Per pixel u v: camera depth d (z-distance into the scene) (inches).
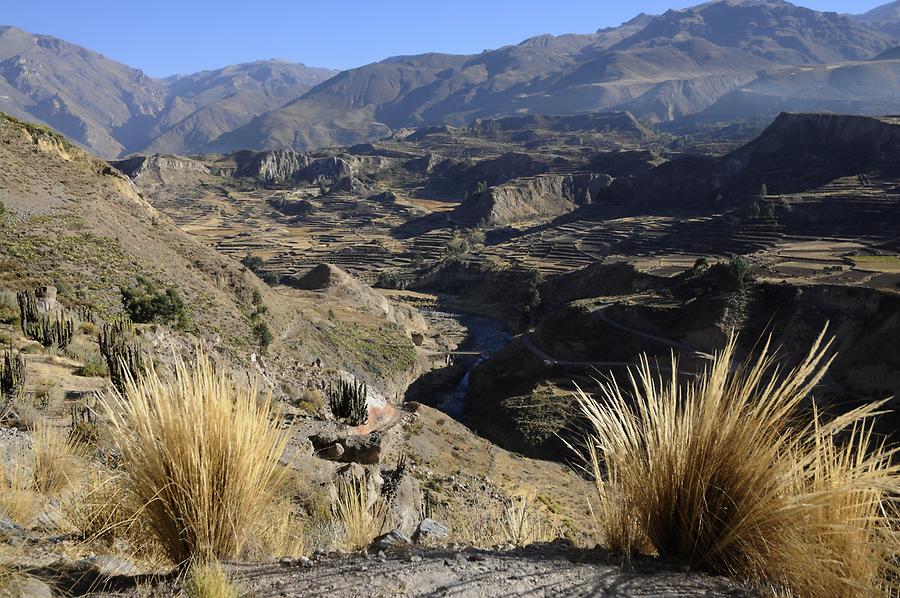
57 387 495.8
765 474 115.2
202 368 137.9
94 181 2701.8
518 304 5423.2
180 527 127.6
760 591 108.0
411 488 484.7
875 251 3986.2
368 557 130.1
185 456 128.5
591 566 118.5
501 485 931.3
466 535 226.7
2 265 1583.4
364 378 2851.9
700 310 3051.2
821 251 4126.5
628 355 3065.9
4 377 448.1
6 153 2415.1
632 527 128.3
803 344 2709.2
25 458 228.8
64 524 160.4
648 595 105.3
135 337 826.8
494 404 3088.1
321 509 280.5
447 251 7696.9
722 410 122.8
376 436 682.8
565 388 2957.7
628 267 4717.0
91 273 1819.6
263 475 140.2
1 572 106.9
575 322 3474.4
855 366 2504.9
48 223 2071.9
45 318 730.8
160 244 2549.2
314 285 4478.3
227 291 2618.1
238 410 135.9
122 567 127.5
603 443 131.7
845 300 2763.3
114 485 144.6
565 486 1072.2
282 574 118.6
